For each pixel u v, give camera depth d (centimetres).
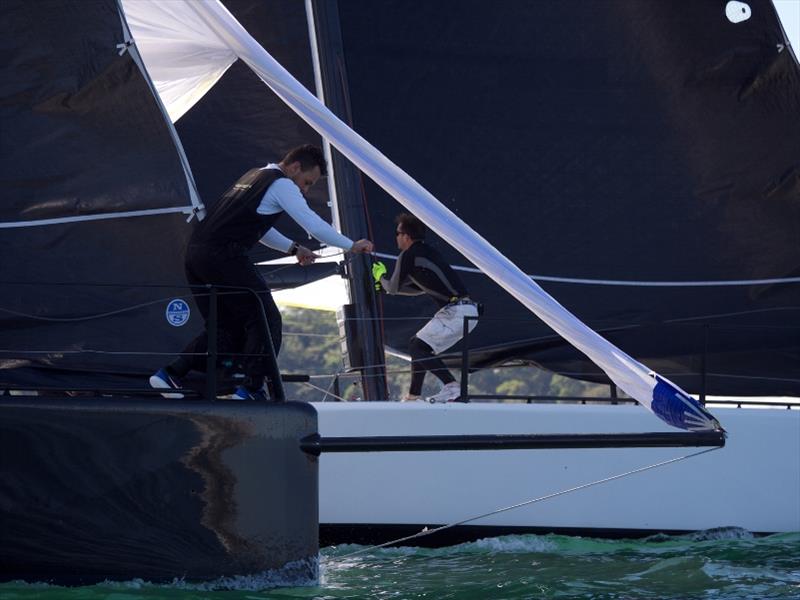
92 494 1836
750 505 2462
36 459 1827
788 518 2469
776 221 2875
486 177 2919
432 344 2573
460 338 2595
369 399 2752
